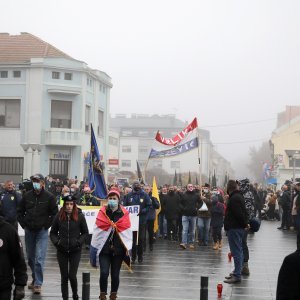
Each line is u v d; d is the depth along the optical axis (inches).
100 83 1899.6
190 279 555.8
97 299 456.4
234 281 535.8
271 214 1515.7
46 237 477.4
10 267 277.1
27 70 1705.2
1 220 278.2
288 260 211.2
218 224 811.4
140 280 546.0
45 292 478.3
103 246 419.8
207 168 3518.7
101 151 1923.0
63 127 1727.4
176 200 918.4
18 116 1715.1
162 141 1055.6
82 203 771.4
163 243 887.1
